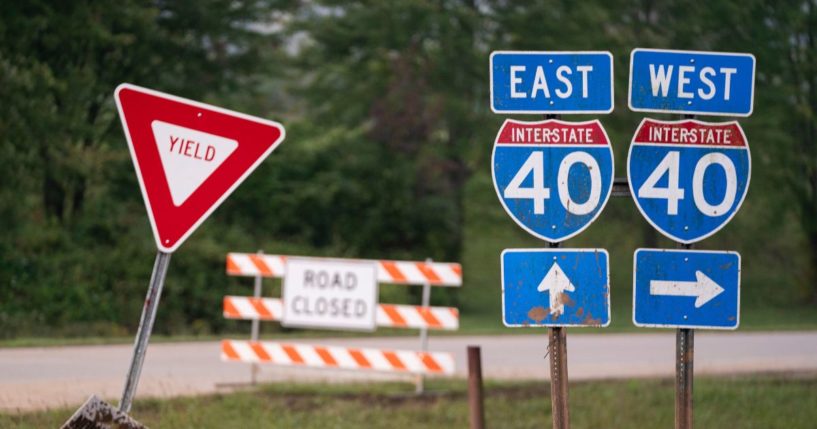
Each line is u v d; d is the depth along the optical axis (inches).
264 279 1560.0
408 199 1980.8
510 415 642.2
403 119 1969.7
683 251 340.8
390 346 1032.2
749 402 698.8
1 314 1272.1
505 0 1854.1
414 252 1991.9
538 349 1019.3
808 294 2001.7
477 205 2384.4
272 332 1483.8
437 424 610.9
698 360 963.3
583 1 1393.9
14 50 1403.8
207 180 290.8
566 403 336.2
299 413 615.5
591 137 339.0
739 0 1008.2
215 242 1610.5
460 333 1207.6
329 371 801.6
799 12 1048.2
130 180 1635.1
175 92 1649.9
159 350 905.5
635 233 2094.0
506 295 338.3
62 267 1408.7
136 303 1409.9
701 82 342.0
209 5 1624.0
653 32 1134.4
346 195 1937.7
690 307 339.6
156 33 1565.0
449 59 1983.3
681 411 340.2
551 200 339.0
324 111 2096.5
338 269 703.1
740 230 1969.7
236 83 1722.4
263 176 1818.4
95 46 1487.5
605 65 338.3
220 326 1483.8
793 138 1417.3
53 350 868.0
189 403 607.5
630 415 653.9
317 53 2082.9
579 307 335.9
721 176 340.8
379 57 2046.0
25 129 1381.6
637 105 341.1
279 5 1707.7
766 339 1205.1
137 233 1529.3
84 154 1462.8
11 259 1374.3
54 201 1561.3
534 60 339.6
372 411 630.5
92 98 1517.0
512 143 340.8
